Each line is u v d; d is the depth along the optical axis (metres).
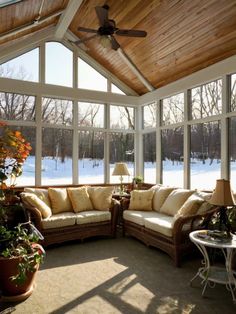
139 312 2.52
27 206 4.29
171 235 3.78
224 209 3.21
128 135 7.13
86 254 4.08
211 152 5.10
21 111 5.82
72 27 6.09
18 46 5.80
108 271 3.45
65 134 6.29
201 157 5.32
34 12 4.64
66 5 4.95
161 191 5.07
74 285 3.05
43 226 4.28
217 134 4.99
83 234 4.64
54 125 6.11
